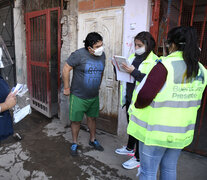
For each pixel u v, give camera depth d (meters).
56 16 3.77
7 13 4.62
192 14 2.40
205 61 2.48
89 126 2.82
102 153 2.69
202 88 1.39
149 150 1.42
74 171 2.30
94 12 3.06
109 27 2.95
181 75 1.23
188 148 2.74
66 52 3.37
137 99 1.37
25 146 2.86
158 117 1.31
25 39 4.32
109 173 2.27
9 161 2.48
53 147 2.84
